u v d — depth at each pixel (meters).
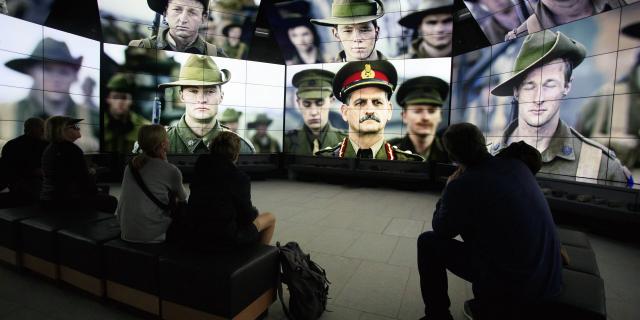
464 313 2.55
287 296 2.89
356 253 4.02
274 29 10.66
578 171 6.25
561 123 6.57
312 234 4.81
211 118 10.58
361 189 9.37
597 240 4.92
